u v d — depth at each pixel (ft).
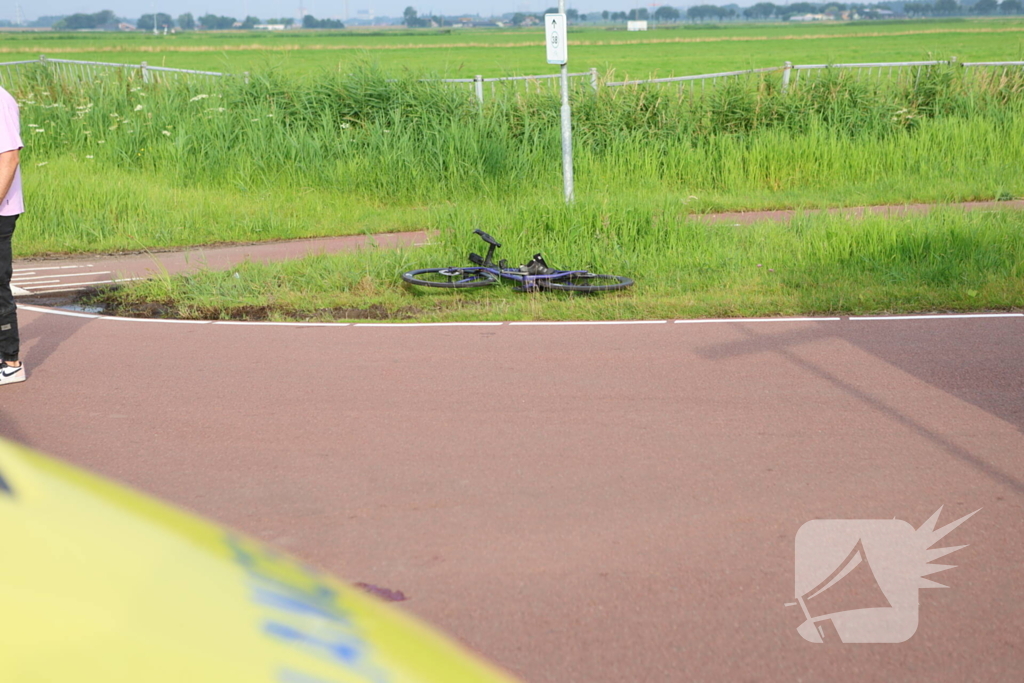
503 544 12.93
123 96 62.64
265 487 15.21
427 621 10.88
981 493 14.60
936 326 25.55
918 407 18.84
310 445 17.21
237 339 25.81
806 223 38.14
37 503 3.44
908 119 58.95
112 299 31.53
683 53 281.33
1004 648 10.28
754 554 12.54
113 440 17.70
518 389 20.51
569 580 11.86
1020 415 18.31
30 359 24.04
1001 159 56.39
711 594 11.47
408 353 23.86
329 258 35.45
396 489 15.01
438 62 221.05
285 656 3.04
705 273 32.73
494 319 27.48
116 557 3.25
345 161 55.62
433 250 35.88
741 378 21.04
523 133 56.54
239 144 56.90
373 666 3.16
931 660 10.05
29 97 63.16
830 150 55.88
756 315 27.32
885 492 14.65
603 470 15.67
